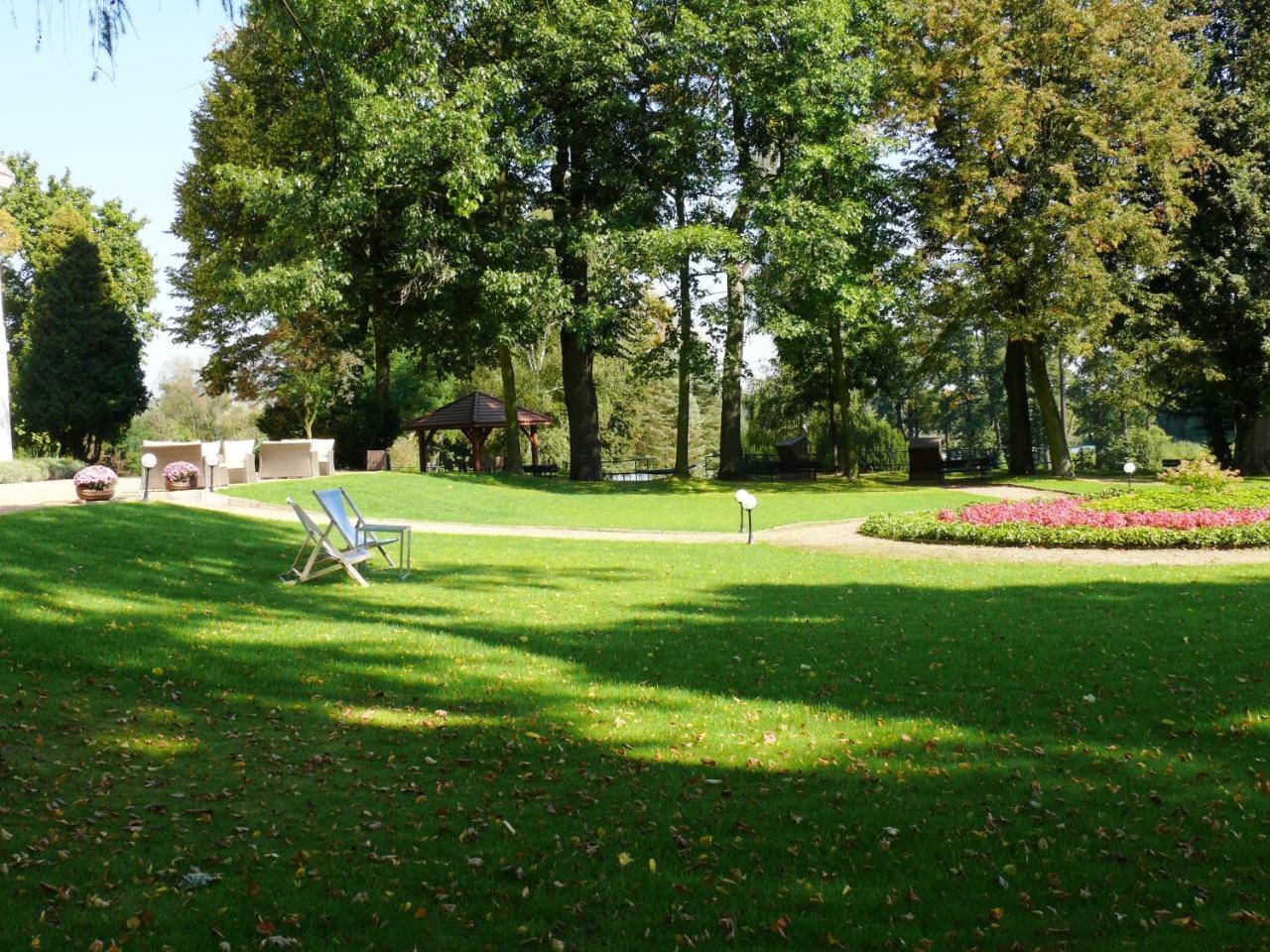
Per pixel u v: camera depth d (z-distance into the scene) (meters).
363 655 8.66
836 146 29.28
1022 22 30.14
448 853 4.77
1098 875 4.57
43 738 6.08
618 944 3.89
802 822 5.21
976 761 6.23
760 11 28.31
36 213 48.56
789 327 29.72
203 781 5.62
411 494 24.70
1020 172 31.62
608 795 5.61
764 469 43.19
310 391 38.97
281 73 32.06
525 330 28.75
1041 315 29.95
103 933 3.85
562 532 21.14
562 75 28.31
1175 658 8.73
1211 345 35.12
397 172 26.33
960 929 4.05
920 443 36.19
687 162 30.03
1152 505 19.83
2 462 27.59
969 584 13.50
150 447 22.89
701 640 9.75
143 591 10.56
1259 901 4.27
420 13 22.19
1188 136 30.11
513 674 8.33
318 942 3.84
